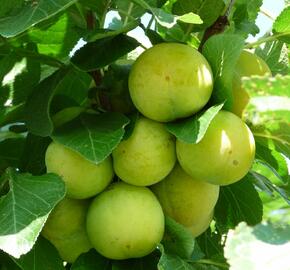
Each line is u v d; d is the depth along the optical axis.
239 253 0.23
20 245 0.30
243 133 0.35
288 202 0.43
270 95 0.28
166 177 0.38
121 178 0.37
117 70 0.40
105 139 0.35
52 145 0.36
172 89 0.35
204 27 0.40
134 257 0.36
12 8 0.36
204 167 0.35
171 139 0.36
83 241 0.38
